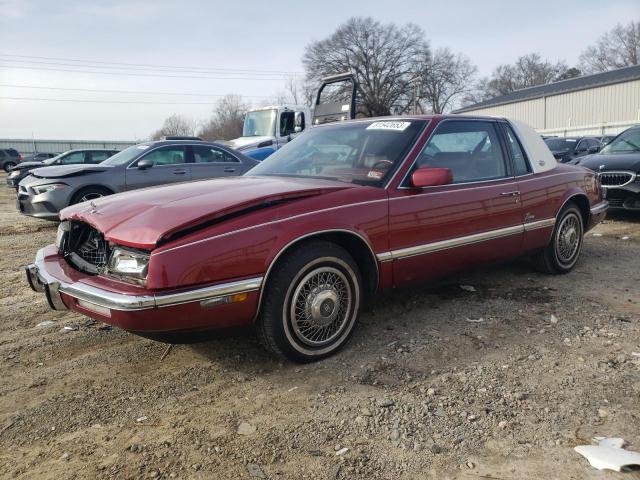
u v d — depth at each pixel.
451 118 4.27
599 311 4.23
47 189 8.67
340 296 3.46
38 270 3.47
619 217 8.95
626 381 3.08
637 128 9.28
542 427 2.64
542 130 45.97
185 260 2.84
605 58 73.69
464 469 2.34
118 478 2.32
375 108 63.47
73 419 2.81
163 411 2.88
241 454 2.48
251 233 3.02
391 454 2.46
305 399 2.95
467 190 4.11
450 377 3.15
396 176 3.72
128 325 2.80
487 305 4.40
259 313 3.15
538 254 5.17
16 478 2.35
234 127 66.69
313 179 3.88
